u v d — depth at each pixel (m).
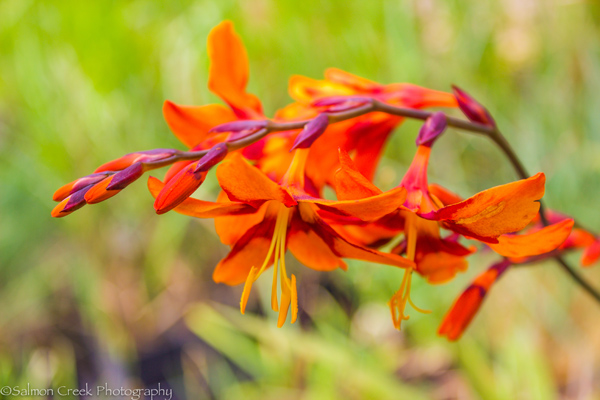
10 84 0.61
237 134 0.24
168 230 0.60
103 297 0.59
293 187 0.24
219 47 0.26
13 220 0.62
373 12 0.56
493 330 0.55
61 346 0.61
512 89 0.59
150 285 0.62
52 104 0.57
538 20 0.57
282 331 0.50
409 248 0.24
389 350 0.57
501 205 0.22
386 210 0.22
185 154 0.23
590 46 0.57
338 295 0.62
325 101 0.26
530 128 0.58
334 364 0.46
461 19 0.57
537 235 0.22
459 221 0.23
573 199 0.56
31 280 0.63
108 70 0.56
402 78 0.57
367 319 0.60
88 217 0.59
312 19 0.58
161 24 0.59
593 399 0.48
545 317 0.54
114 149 0.58
